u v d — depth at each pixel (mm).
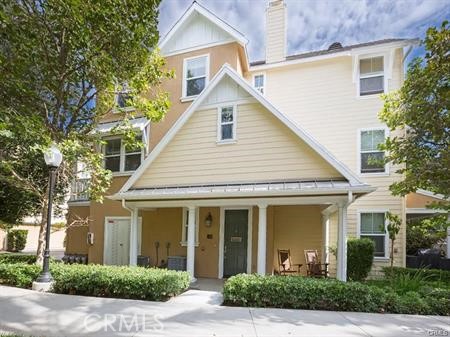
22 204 13312
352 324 5453
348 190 7750
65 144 8680
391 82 11656
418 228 12211
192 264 9547
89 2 7887
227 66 10086
